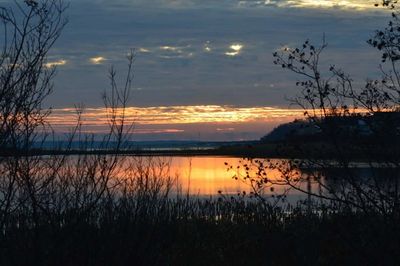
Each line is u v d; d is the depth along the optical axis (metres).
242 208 13.47
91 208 7.76
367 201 8.67
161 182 8.92
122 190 8.41
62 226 7.59
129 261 8.07
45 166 7.43
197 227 13.61
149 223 8.53
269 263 11.48
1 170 7.01
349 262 8.85
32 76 7.07
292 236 11.36
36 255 7.32
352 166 8.62
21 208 7.30
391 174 8.43
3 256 7.25
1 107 6.92
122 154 8.06
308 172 9.01
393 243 8.20
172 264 11.13
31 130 7.14
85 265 7.72
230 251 12.62
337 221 8.77
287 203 13.12
